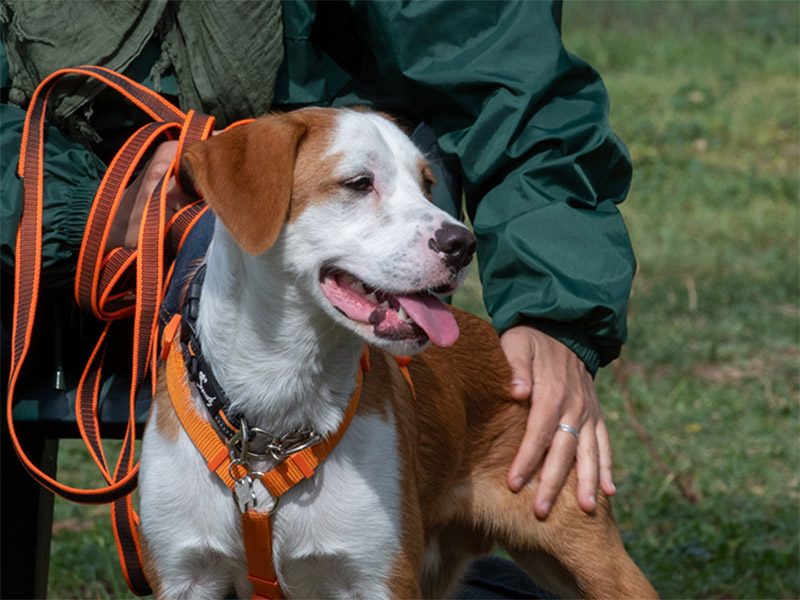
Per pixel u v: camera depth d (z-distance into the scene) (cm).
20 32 425
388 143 376
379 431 385
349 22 492
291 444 371
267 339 367
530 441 440
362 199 365
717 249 1271
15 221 404
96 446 412
